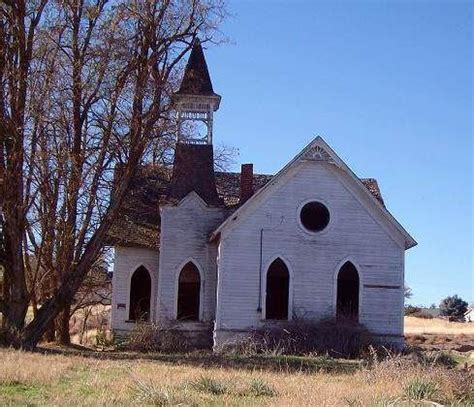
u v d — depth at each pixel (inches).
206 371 788.6
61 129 1238.3
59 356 967.0
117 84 1251.2
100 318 1878.7
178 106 1510.8
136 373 722.2
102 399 543.5
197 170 1568.7
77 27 1242.6
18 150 1181.7
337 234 1385.3
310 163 1389.0
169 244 1512.1
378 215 1392.7
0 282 1398.9
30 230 1307.8
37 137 1209.4
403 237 1390.3
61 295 1228.5
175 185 1553.9
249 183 1529.3
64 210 1254.3
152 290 1574.8
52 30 1230.3
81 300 1721.2
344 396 581.9
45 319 1216.2
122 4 1237.1
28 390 596.7
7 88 1193.4
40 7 1222.3
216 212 1531.7
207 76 1633.9
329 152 1379.2
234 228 1368.1
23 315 1204.5
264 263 1364.4
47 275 1311.5
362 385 692.7
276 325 1344.7
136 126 1245.7
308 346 1268.5
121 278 1579.7
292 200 1382.9
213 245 1512.1
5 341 1144.2
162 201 1535.4
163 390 548.7
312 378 762.2
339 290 1384.1
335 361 1085.8
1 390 591.2
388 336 1368.1
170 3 1262.3
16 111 1184.8
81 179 1244.5
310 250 1378.0
